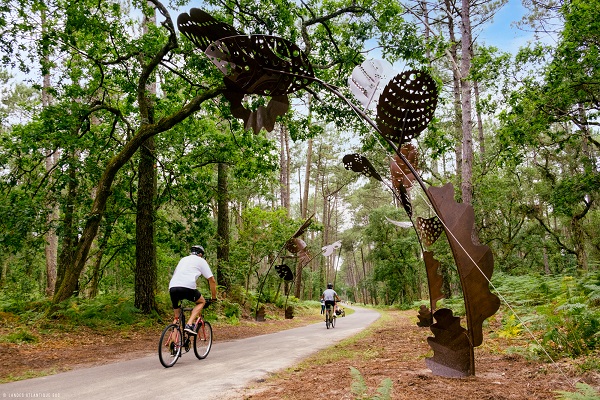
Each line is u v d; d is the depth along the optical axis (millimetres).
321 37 12992
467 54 16672
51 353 7051
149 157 12703
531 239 21531
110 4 12250
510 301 9000
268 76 3074
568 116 13242
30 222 10781
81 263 10852
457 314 10812
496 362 4434
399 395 3062
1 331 8312
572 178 16047
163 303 13242
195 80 13398
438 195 3568
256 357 6250
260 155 15172
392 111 3340
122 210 14992
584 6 11039
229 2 11422
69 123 11422
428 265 3783
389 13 11602
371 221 39875
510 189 20141
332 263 64562
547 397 2879
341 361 5348
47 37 11000
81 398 3770
